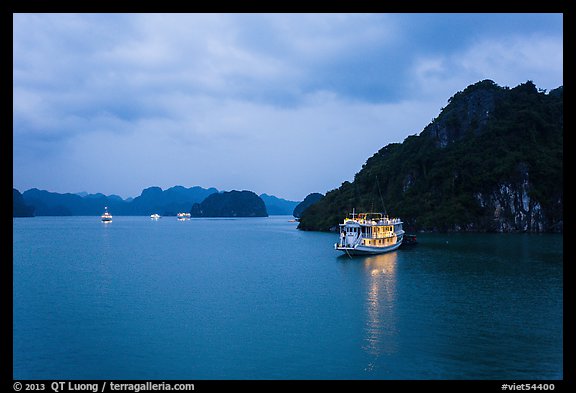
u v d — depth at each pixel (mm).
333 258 90938
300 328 39656
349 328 39406
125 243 136375
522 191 164125
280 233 194250
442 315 43188
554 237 135625
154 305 48812
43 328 40344
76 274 70750
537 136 187500
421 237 140375
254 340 36562
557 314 43125
